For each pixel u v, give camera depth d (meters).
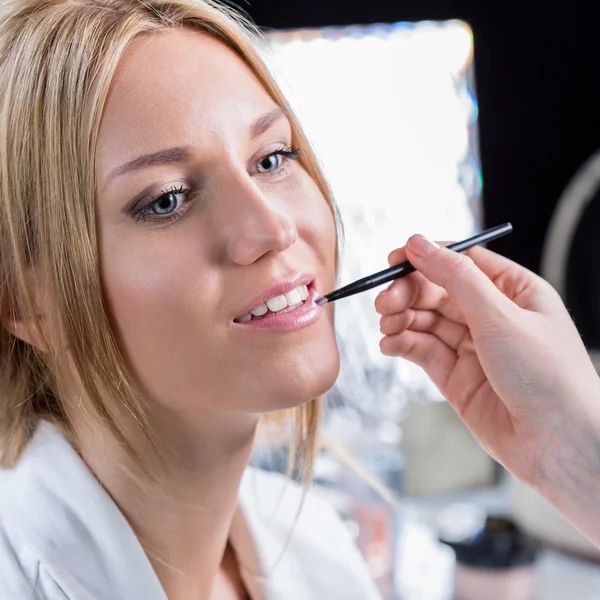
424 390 1.64
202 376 0.65
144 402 0.69
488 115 1.86
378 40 1.75
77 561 0.70
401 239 1.74
